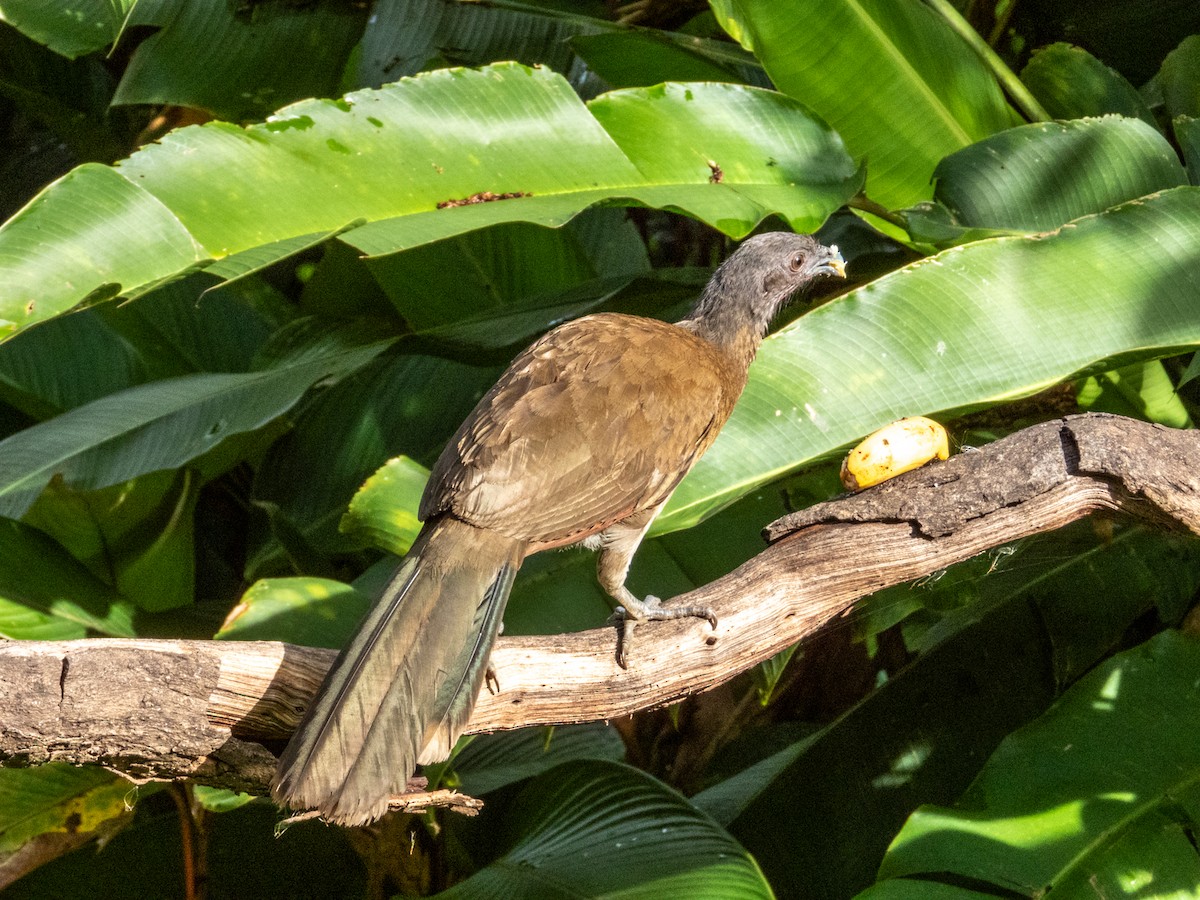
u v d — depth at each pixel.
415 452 12.27
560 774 9.56
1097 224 8.34
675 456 7.34
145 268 7.06
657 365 7.61
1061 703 8.34
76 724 5.73
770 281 8.82
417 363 12.72
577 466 6.89
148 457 9.97
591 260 12.55
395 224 7.62
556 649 6.83
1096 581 10.13
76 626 9.87
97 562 11.32
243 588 12.09
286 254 7.17
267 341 12.02
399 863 10.23
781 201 8.92
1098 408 9.62
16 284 6.72
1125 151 9.34
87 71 13.93
